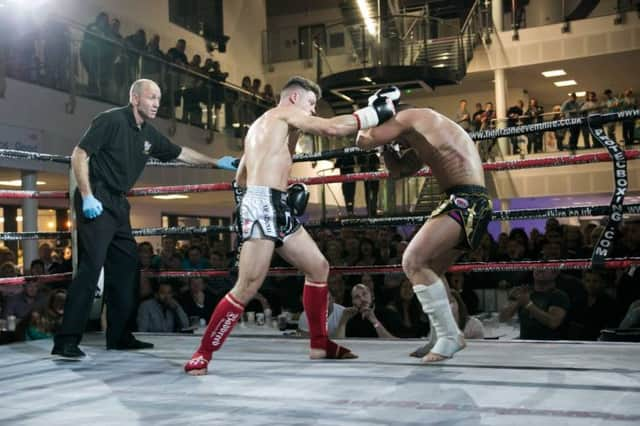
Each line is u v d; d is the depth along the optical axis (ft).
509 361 8.05
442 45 41.09
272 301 20.26
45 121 26.35
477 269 9.56
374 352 9.25
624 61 46.29
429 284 7.84
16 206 34.40
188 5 47.16
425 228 7.71
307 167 41.09
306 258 8.67
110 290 10.29
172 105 32.40
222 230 11.05
